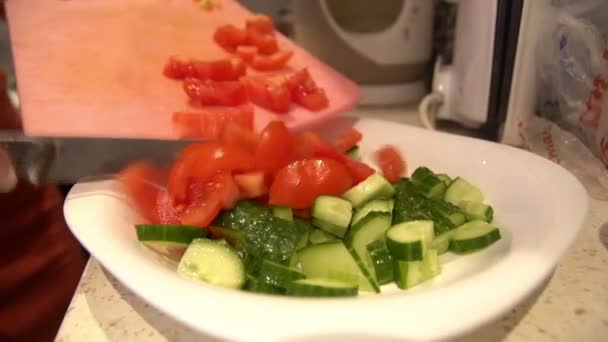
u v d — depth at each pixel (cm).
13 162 32
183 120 37
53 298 50
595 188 38
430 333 20
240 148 34
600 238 32
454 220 32
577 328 25
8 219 47
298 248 29
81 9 45
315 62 48
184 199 32
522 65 40
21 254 48
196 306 22
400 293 25
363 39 51
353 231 30
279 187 32
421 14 51
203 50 46
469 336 25
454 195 34
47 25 43
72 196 31
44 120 35
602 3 37
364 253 30
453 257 30
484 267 28
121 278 24
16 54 40
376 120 44
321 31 52
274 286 26
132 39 45
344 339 20
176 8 50
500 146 36
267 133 34
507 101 41
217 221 32
